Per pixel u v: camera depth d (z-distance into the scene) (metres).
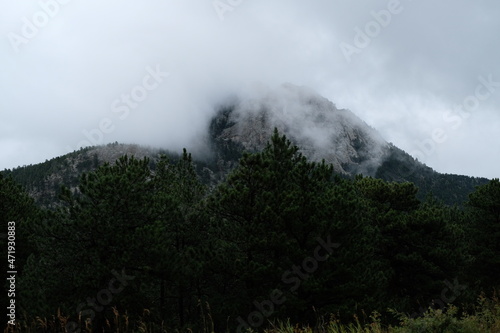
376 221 28.39
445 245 27.83
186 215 21.67
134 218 17.48
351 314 15.65
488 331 6.96
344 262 17.05
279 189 18.75
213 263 17.72
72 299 15.42
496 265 30.86
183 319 21.25
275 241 16.70
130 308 16.06
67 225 16.19
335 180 20.64
